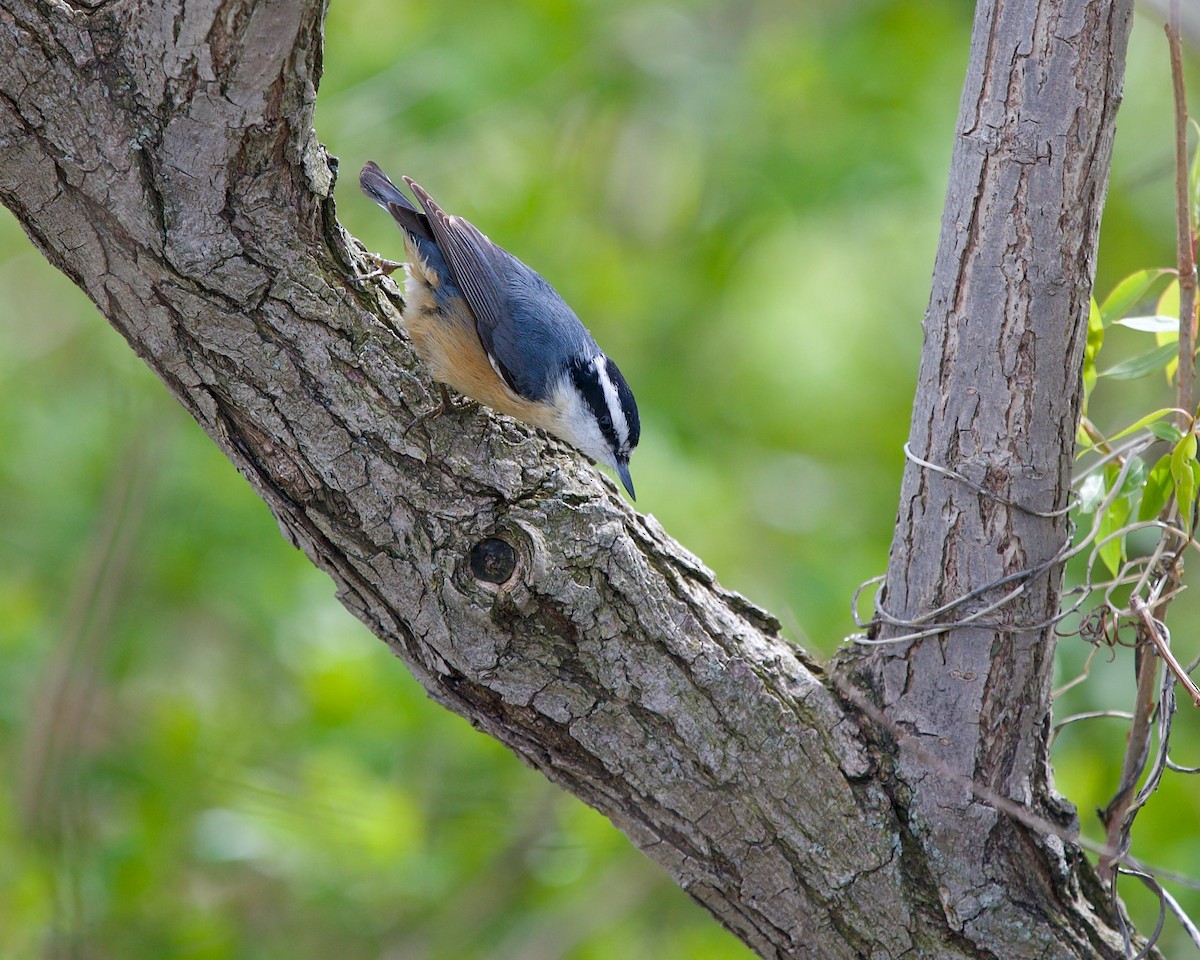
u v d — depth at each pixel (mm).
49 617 12656
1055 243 5570
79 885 10922
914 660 6070
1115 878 6363
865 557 13328
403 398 5980
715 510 13164
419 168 13992
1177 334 6625
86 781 11320
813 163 13781
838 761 6023
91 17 5176
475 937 12344
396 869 11414
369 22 14195
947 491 5934
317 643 11969
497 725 5996
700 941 12305
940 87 14117
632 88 14453
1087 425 6566
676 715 5902
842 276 16234
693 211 15516
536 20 13914
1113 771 10320
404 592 5863
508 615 5746
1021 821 6000
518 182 14180
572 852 12172
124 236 5621
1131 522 6520
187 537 12281
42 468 12977
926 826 6008
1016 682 6004
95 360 13953
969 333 5766
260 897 12562
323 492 5910
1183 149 6027
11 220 15203
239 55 5156
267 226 5770
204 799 11609
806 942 6098
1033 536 5883
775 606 12734
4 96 5277
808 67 14250
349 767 11617
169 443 12141
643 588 5898
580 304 13961
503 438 6035
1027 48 5461
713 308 14906
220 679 13617
